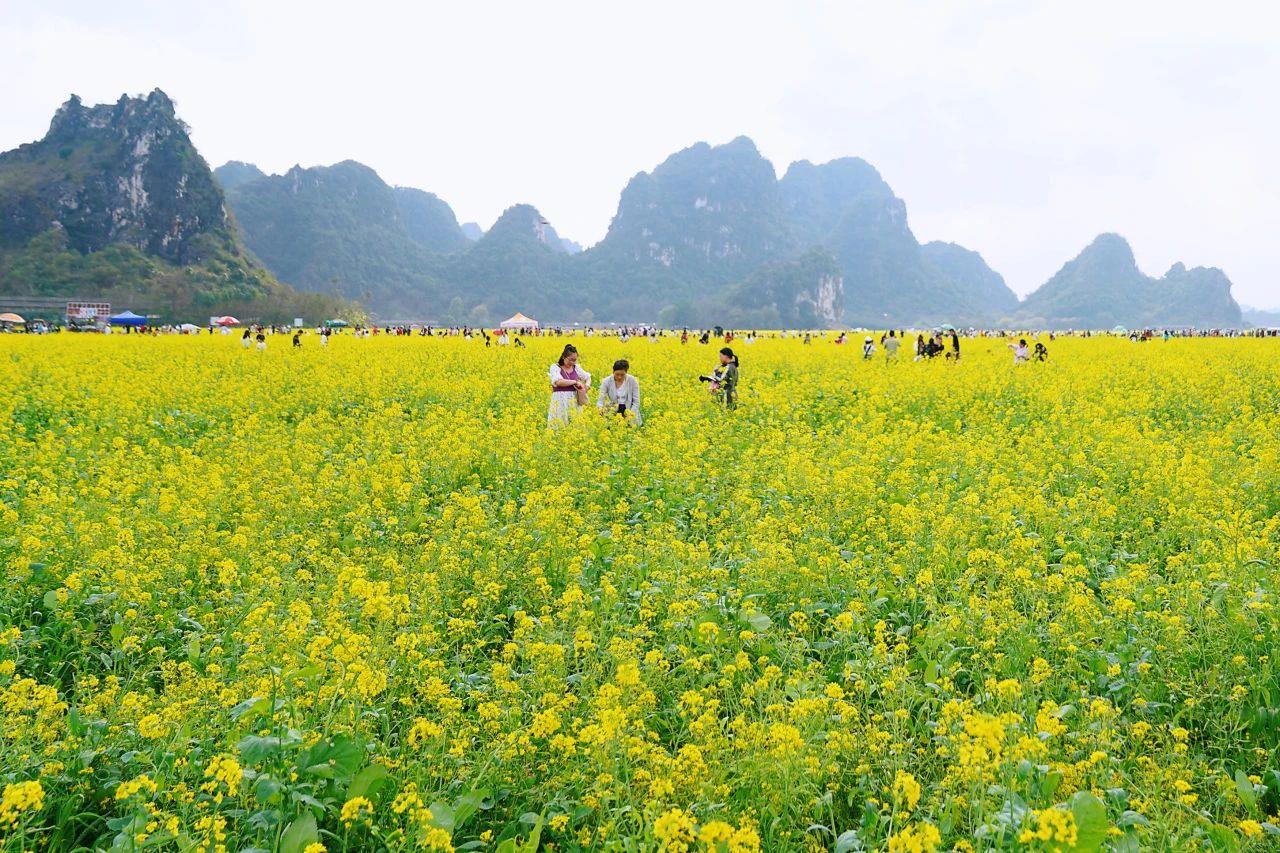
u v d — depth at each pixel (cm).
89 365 2250
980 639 497
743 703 420
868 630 529
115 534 653
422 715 422
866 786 361
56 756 374
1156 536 695
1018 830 289
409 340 4316
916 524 691
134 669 489
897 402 1597
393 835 313
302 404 1622
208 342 3891
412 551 679
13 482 852
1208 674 438
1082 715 400
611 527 734
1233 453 1025
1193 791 372
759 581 577
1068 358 2694
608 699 387
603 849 319
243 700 394
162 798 346
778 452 1007
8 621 536
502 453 1001
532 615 571
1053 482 902
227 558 641
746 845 277
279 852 304
